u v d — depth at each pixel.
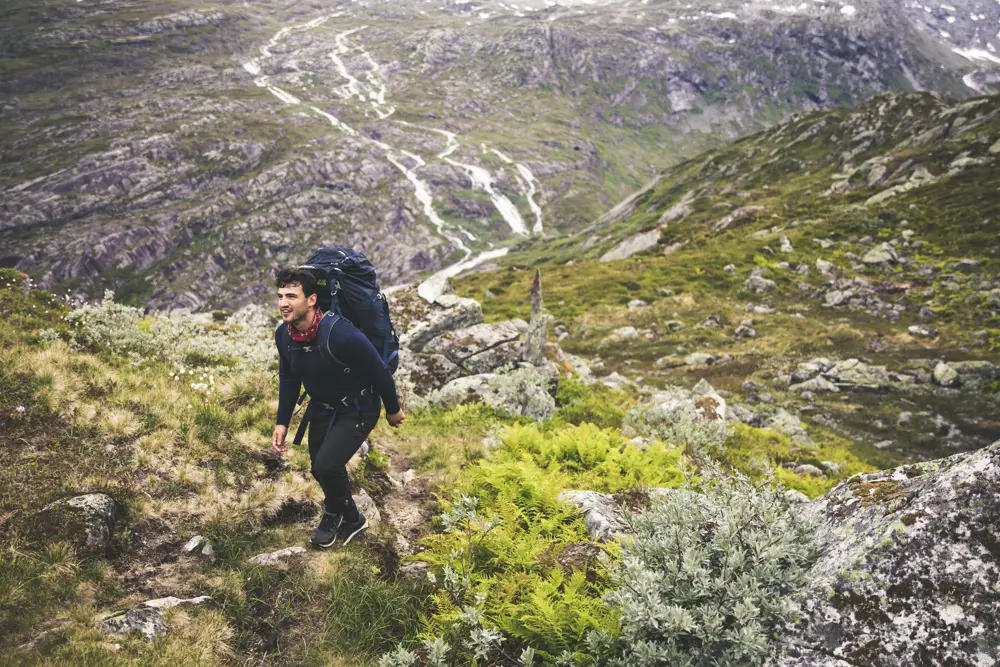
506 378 11.30
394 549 5.06
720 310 45.78
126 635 3.50
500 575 4.46
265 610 4.07
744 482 4.03
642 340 41.62
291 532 4.96
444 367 13.74
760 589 3.37
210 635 3.68
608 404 15.09
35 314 7.22
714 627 3.14
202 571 4.29
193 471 5.06
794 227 67.88
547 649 3.81
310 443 4.41
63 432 4.85
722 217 85.69
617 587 3.89
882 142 110.38
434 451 7.36
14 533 3.93
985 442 22.03
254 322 18.05
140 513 4.52
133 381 5.94
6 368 5.15
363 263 4.26
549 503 5.45
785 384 29.58
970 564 3.01
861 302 43.94
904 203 66.19
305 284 3.85
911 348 34.09
